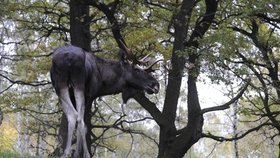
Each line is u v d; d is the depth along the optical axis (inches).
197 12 806.5
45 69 1015.6
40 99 1013.8
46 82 975.0
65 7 964.0
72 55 405.4
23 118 1635.1
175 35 746.8
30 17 913.5
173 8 745.0
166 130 780.6
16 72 1073.5
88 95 426.3
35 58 1010.7
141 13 836.0
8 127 1716.3
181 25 738.8
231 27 846.5
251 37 913.5
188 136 774.5
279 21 801.6
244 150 2192.4
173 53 746.8
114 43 922.7
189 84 788.6
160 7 786.2
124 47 456.4
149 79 453.1
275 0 674.8
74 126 387.9
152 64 462.9
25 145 1366.9
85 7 812.6
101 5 759.1
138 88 452.1
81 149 386.6
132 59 449.4
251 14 705.0
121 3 759.7
